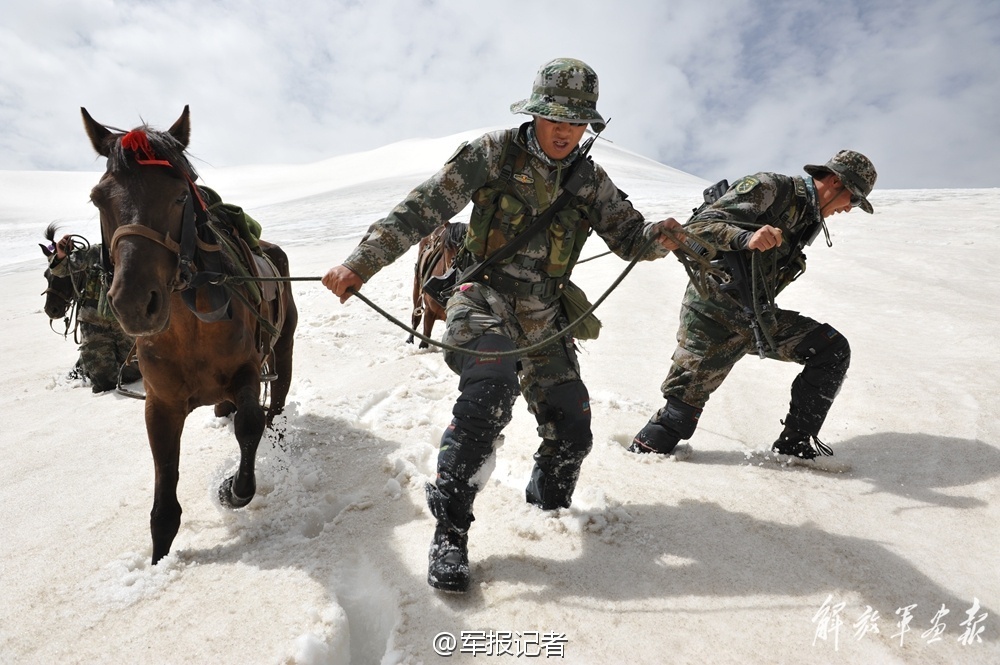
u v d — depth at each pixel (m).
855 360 6.61
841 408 5.60
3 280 18.69
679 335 4.73
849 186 4.16
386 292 11.91
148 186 3.17
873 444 4.91
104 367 7.21
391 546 3.70
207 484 4.59
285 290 5.64
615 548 3.63
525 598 3.22
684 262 3.70
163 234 3.19
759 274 4.32
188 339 3.62
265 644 2.99
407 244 3.24
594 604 3.18
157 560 3.69
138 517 4.21
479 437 3.16
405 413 5.89
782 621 3.06
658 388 6.31
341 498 4.38
